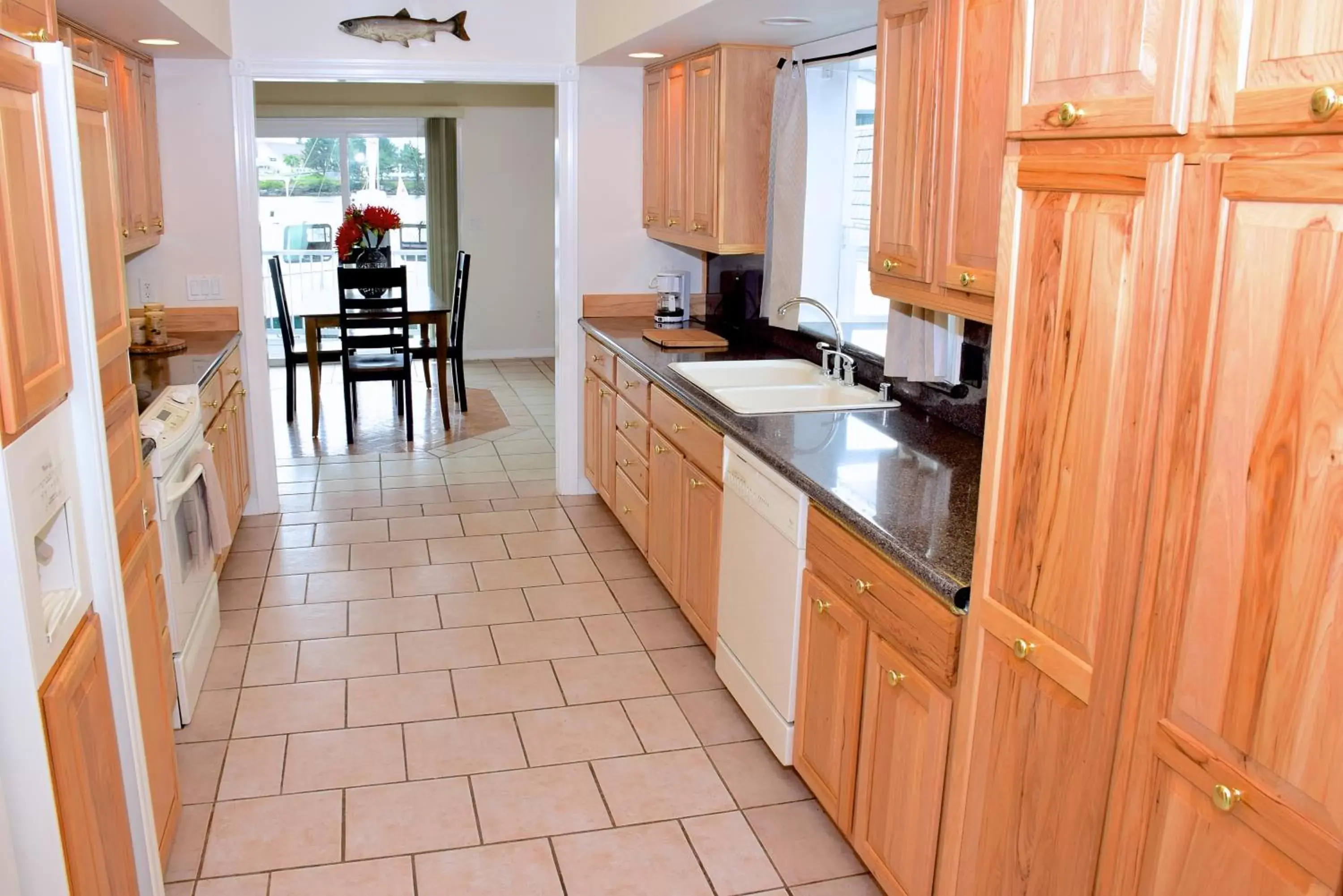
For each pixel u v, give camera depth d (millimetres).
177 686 3037
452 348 7152
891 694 2182
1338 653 1131
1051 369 1573
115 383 2199
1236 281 1234
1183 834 1369
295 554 4488
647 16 3787
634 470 4344
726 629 3207
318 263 9000
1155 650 1402
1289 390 1170
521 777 2857
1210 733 1318
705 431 3352
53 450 1700
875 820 2289
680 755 2982
